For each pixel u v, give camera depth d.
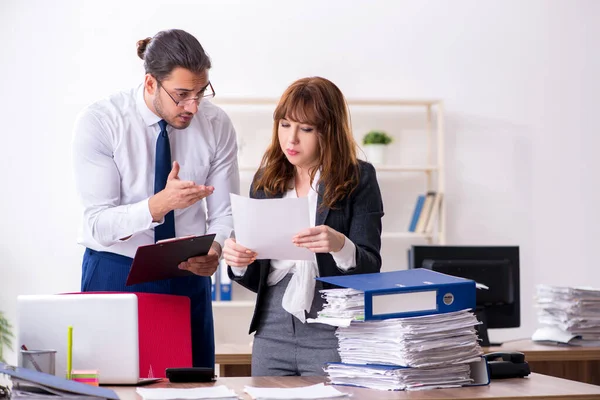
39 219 5.22
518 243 5.69
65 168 5.25
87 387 1.74
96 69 5.30
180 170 2.72
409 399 1.79
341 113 2.36
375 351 2.00
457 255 3.65
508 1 5.71
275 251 2.18
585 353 3.45
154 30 5.36
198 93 2.54
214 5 5.42
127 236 2.52
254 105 5.43
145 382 2.06
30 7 5.25
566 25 5.77
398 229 5.54
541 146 5.72
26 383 1.76
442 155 5.36
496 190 5.67
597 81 5.75
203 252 2.40
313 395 1.80
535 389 1.95
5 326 5.07
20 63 5.23
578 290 3.60
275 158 2.42
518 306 3.73
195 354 2.69
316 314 2.29
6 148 5.20
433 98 5.52
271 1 5.48
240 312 5.31
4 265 5.18
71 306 2.03
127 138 2.64
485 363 2.05
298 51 5.50
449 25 5.64
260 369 2.36
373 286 2.01
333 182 2.31
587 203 5.76
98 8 5.32
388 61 5.58
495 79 5.68
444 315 2.01
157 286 2.61
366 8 5.56
